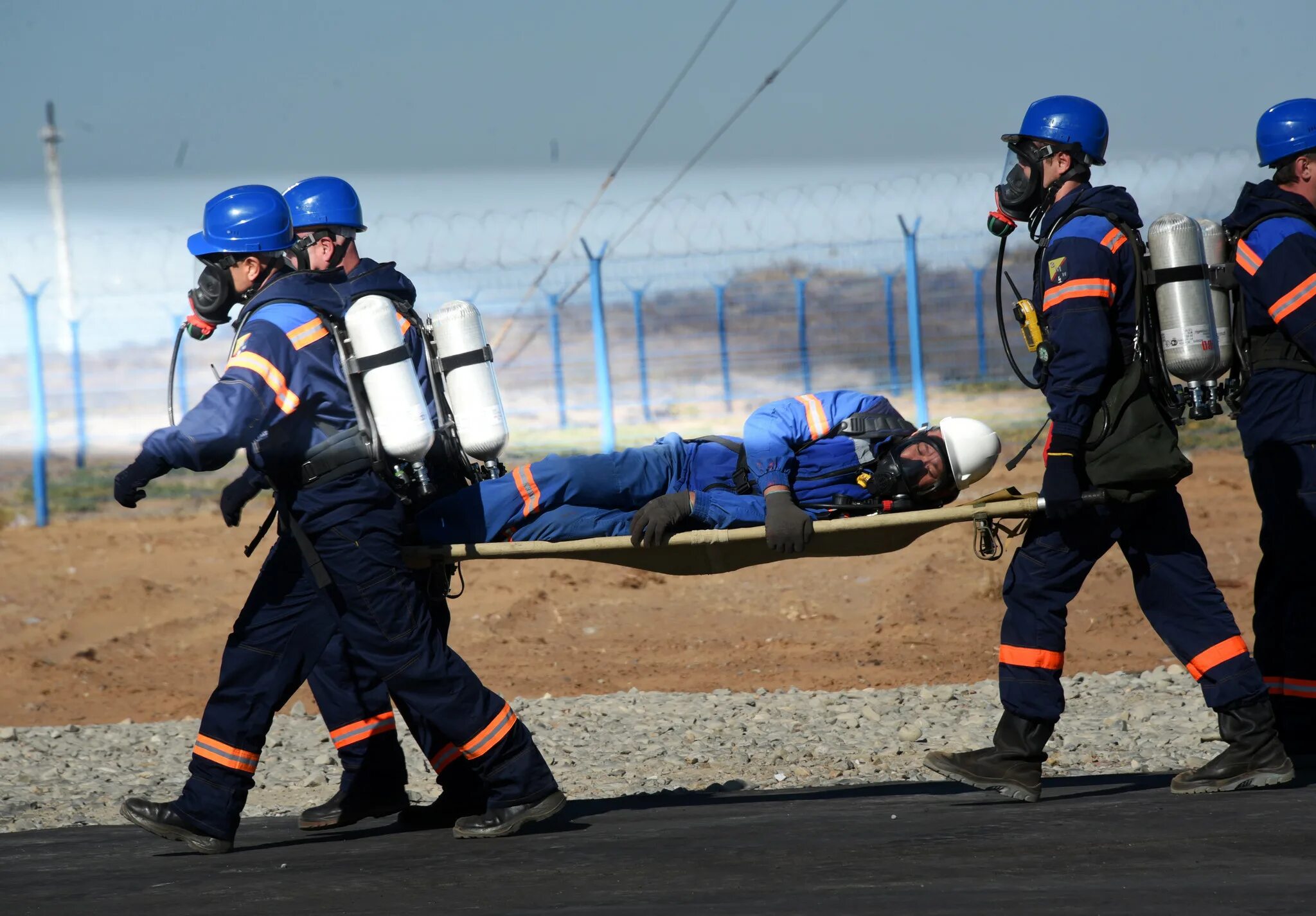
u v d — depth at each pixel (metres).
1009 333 76.69
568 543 16.33
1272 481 17.28
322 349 15.18
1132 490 15.69
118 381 82.19
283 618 15.82
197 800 15.80
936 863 13.01
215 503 61.09
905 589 40.25
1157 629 16.30
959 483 17.17
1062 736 23.94
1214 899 11.09
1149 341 15.72
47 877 14.98
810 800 18.42
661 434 68.19
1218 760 16.31
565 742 25.77
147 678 35.84
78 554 51.09
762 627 38.47
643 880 12.98
